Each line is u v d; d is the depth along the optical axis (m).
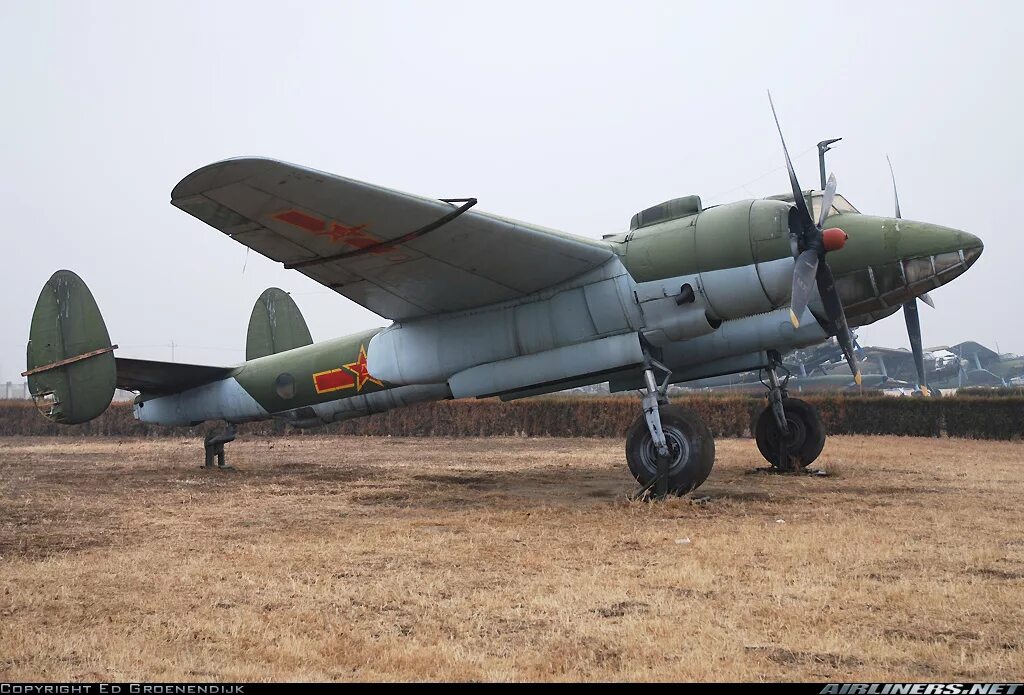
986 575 5.57
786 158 9.23
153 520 8.34
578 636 4.41
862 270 10.71
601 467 14.15
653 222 9.98
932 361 56.06
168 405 14.55
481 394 10.57
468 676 3.84
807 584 5.35
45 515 8.64
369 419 25.58
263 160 7.35
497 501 9.61
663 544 6.76
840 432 22.19
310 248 9.16
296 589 5.43
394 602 5.12
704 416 22.88
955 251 10.48
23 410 28.11
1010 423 20.31
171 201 8.04
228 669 3.97
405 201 8.12
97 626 4.66
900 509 8.41
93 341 12.91
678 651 4.15
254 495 10.36
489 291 10.12
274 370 13.47
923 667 3.88
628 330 9.53
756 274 8.97
